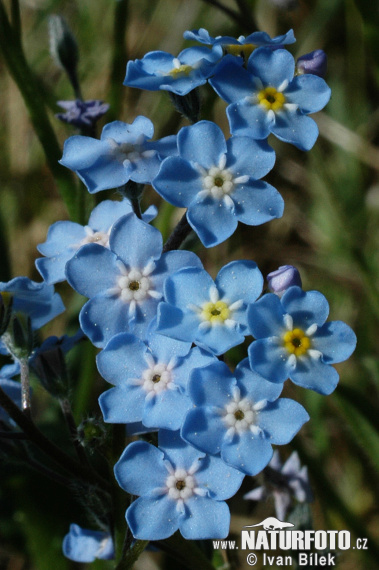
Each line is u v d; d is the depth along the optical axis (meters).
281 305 0.11
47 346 0.12
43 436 0.12
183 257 0.11
